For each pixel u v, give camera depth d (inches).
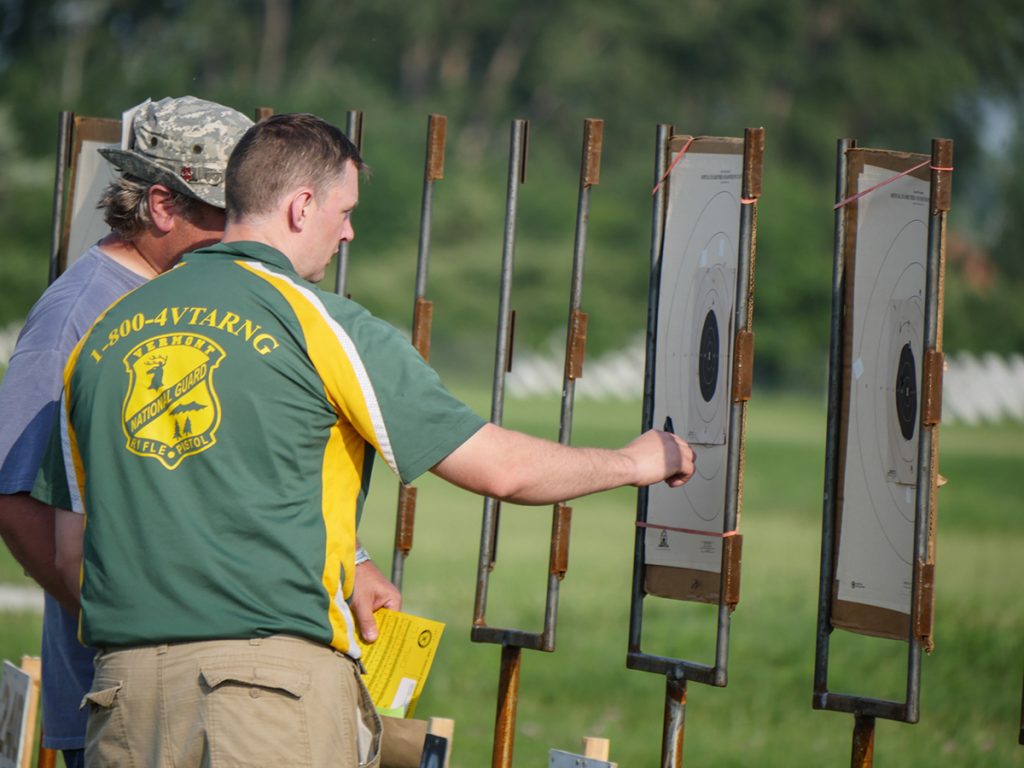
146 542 314.2
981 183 7244.1
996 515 1977.1
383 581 396.2
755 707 823.1
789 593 1222.3
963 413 4345.5
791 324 5782.5
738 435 369.4
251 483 312.5
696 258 396.8
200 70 6432.1
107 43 6348.4
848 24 6899.6
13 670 461.7
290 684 310.2
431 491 2281.0
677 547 396.5
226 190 341.4
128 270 388.8
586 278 5782.5
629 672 905.5
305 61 6486.2
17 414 367.9
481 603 424.8
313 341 315.6
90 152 480.4
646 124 6614.2
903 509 364.2
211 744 307.7
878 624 373.1
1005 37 7116.1
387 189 5762.8
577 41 6609.3
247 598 311.0
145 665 315.3
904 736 764.6
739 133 6673.2
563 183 6323.8
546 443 331.0
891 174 370.0
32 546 367.6
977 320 5994.1
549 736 761.6
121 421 320.8
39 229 5157.5
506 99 6683.1
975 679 882.1
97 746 323.9
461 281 5654.5
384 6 6535.4
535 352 5546.3
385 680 390.9
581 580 1326.3
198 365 316.2
